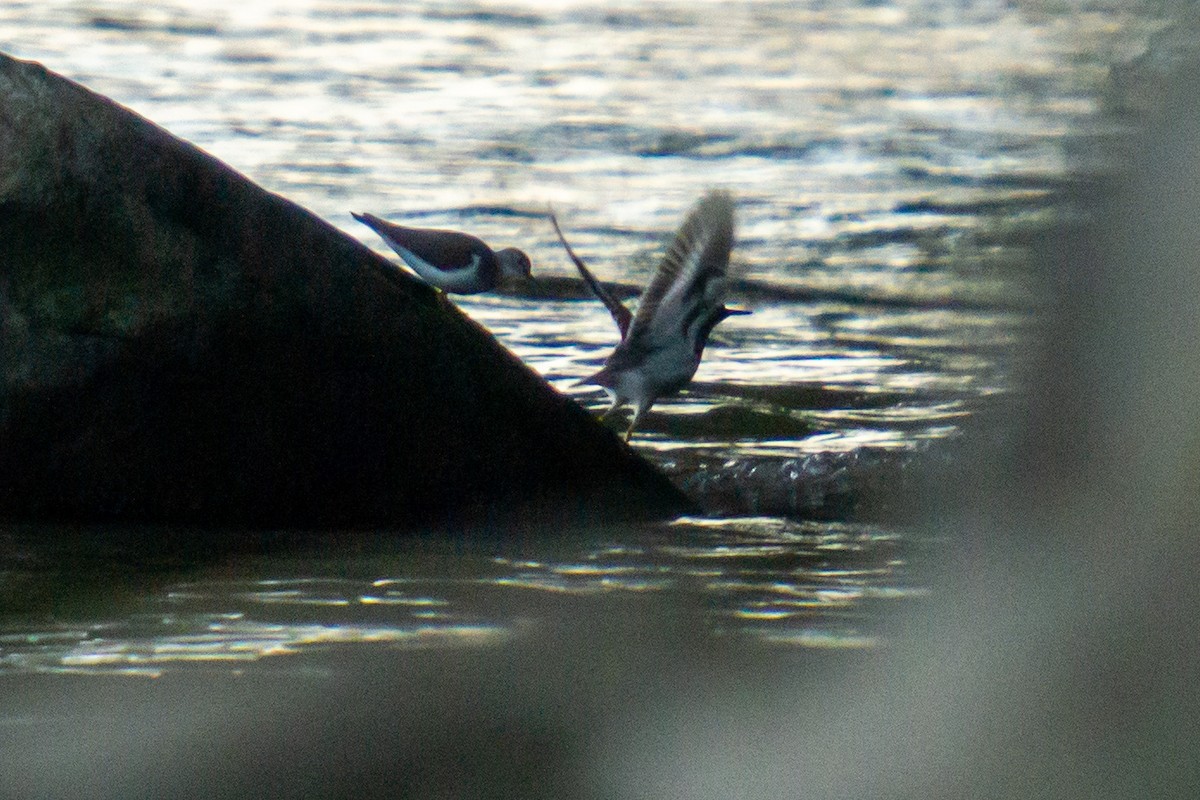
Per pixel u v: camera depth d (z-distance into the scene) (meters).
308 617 10.63
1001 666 7.45
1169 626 7.18
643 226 30.97
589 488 14.26
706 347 21.75
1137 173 9.00
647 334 13.80
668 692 8.30
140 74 48.09
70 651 9.71
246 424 13.29
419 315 13.74
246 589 11.37
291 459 13.44
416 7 66.94
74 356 12.82
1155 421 8.12
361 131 40.78
